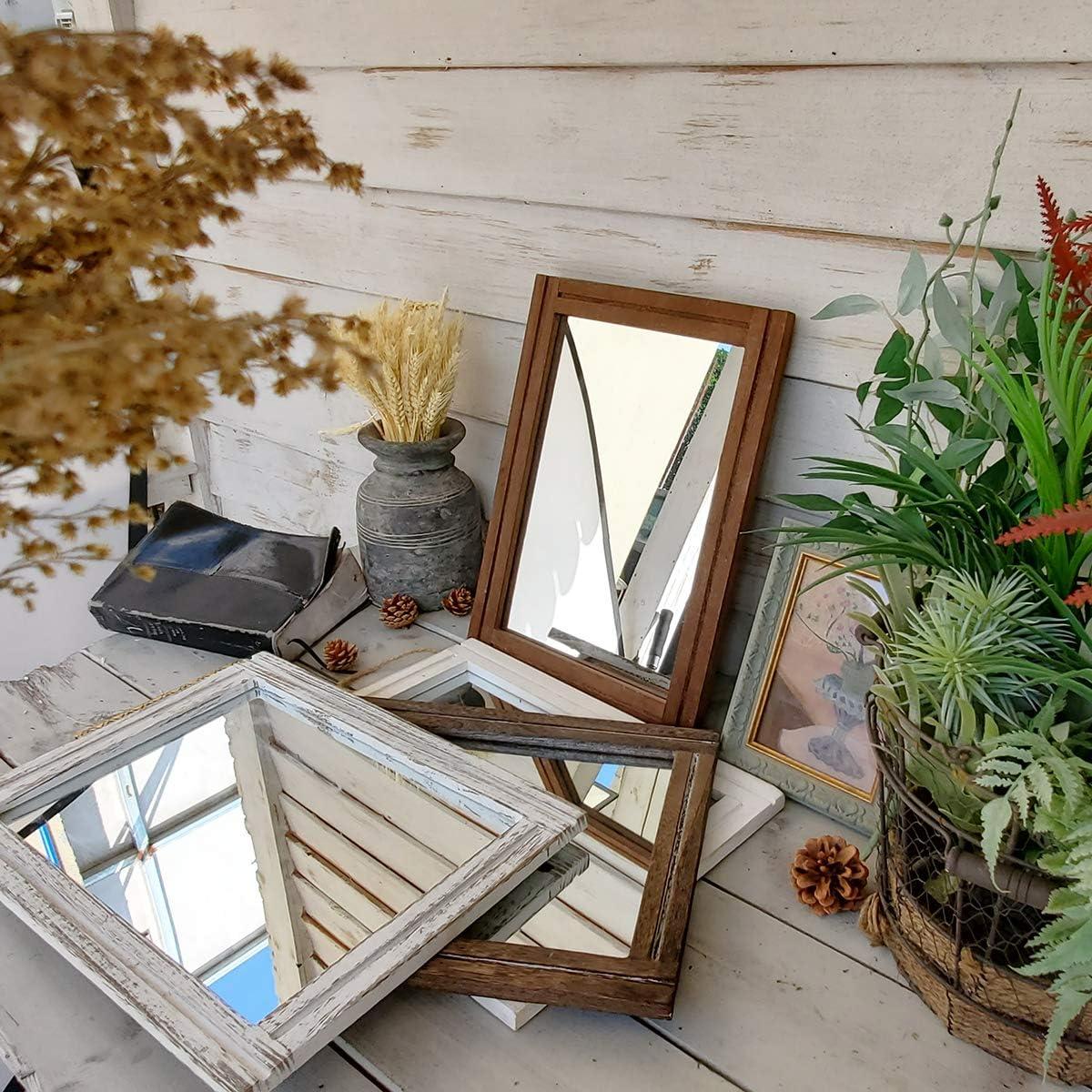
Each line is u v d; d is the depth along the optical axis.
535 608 1.16
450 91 1.16
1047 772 0.57
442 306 1.19
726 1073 0.67
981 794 0.61
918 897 0.70
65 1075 0.66
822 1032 0.71
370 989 0.66
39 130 0.50
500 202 1.18
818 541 0.66
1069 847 0.57
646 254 1.07
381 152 1.27
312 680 1.00
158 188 0.56
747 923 0.81
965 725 0.61
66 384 0.45
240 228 1.53
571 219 1.12
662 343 1.04
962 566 0.66
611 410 1.09
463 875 0.75
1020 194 0.81
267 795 0.86
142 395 0.49
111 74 0.49
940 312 0.73
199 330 0.50
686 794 0.90
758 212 0.96
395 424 1.21
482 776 0.86
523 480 1.16
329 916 0.72
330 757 0.92
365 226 1.35
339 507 1.61
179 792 0.85
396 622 1.26
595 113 1.04
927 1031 0.71
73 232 0.54
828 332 0.96
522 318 1.23
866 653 0.91
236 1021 0.63
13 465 0.52
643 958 0.72
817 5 0.85
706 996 0.73
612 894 0.78
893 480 0.64
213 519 1.39
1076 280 0.64
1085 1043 0.63
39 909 0.73
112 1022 0.70
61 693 1.15
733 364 0.99
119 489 1.75
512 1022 0.70
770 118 0.92
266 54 1.33
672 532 1.04
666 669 1.04
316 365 0.55
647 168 1.03
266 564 1.29
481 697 1.12
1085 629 0.59
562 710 1.06
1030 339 0.71
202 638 1.21
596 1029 0.70
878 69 0.84
